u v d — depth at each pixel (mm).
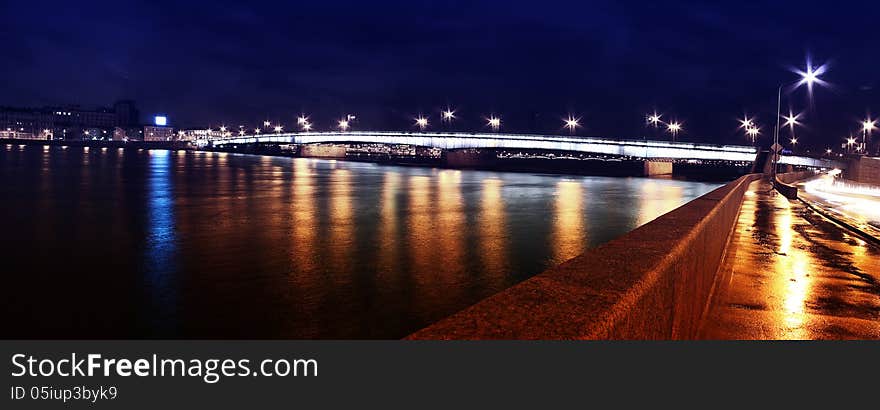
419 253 30141
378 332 17297
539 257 29266
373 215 46812
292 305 20203
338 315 19000
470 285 23250
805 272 10250
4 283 23953
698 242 5742
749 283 9156
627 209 53250
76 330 17828
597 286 2955
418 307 19969
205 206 52812
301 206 53312
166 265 27312
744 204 28250
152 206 52500
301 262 27781
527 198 64438
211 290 22453
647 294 3102
